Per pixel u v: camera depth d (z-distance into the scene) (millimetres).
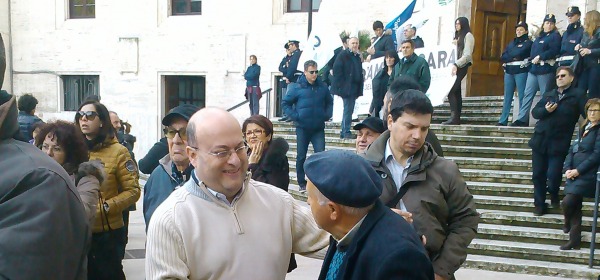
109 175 3889
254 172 3854
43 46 17781
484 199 6895
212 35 15945
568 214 5855
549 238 6066
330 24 11984
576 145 5848
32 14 17844
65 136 3246
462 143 8484
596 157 5570
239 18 15625
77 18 17625
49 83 17828
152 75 16672
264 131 3938
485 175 7391
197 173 2242
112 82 17094
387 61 8977
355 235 1972
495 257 6031
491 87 12625
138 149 16922
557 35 8523
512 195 7000
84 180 3227
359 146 3791
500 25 12602
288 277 5465
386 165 2936
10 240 1462
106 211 3613
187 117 3164
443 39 11508
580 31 8312
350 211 1989
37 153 1658
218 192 2234
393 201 2844
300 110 8312
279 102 15414
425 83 8141
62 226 1567
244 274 2197
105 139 4016
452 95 9359
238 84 15742
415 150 2854
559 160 6289
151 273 2152
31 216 1508
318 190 2018
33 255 1477
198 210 2209
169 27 16406
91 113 3934
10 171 1551
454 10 11617
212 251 2172
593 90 7523
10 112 1662
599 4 10406
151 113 16719
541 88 8648
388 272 1784
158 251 2145
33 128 5625
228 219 2230
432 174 2871
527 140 7945
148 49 16641
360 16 13938
